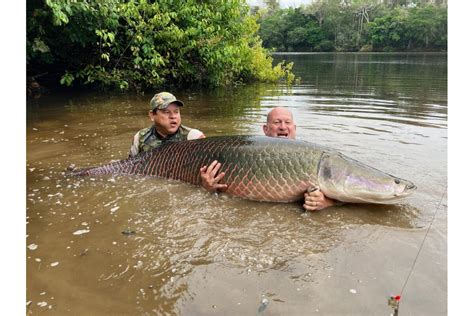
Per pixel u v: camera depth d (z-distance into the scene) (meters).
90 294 2.38
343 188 3.49
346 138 5.82
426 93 10.97
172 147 4.21
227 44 12.47
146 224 3.21
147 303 2.29
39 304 2.28
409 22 54.41
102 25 9.88
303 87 13.02
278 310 2.21
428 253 2.76
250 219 3.31
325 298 2.29
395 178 3.50
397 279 2.46
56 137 5.99
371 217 3.34
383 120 7.15
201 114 7.88
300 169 3.58
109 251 2.83
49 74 11.26
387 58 35.81
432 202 3.60
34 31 9.14
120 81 10.70
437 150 5.19
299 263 2.65
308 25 64.75
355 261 2.67
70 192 3.85
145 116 7.67
